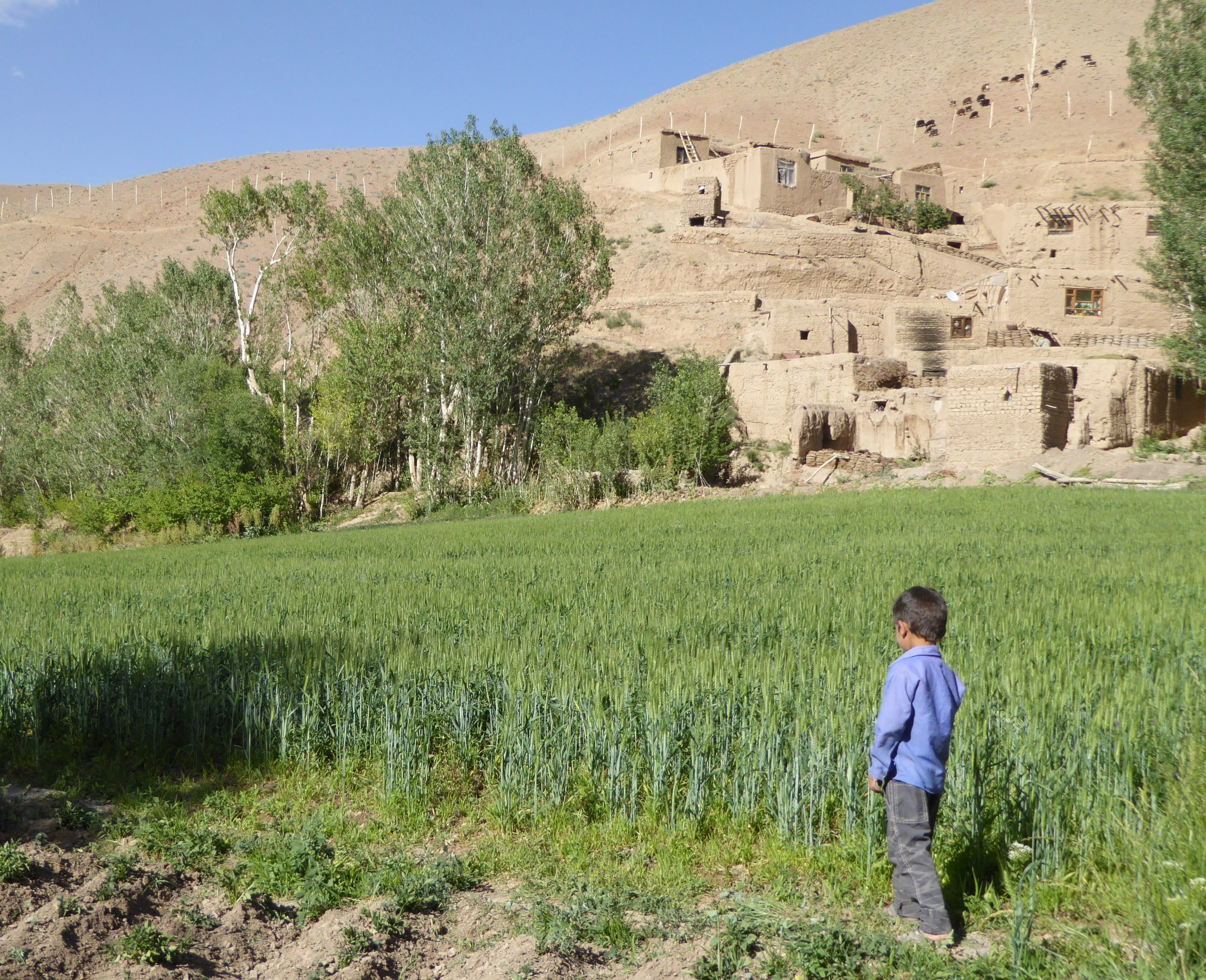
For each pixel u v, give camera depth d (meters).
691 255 64.44
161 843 6.06
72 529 51.16
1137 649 8.43
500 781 6.68
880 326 52.03
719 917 5.06
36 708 8.55
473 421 46.16
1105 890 4.86
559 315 48.22
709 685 7.02
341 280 50.50
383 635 9.97
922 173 74.50
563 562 18.16
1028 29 141.88
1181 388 38.97
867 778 5.73
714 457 42.50
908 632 4.98
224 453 46.44
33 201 156.00
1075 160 89.00
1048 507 25.06
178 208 140.25
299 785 7.24
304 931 5.14
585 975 4.60
